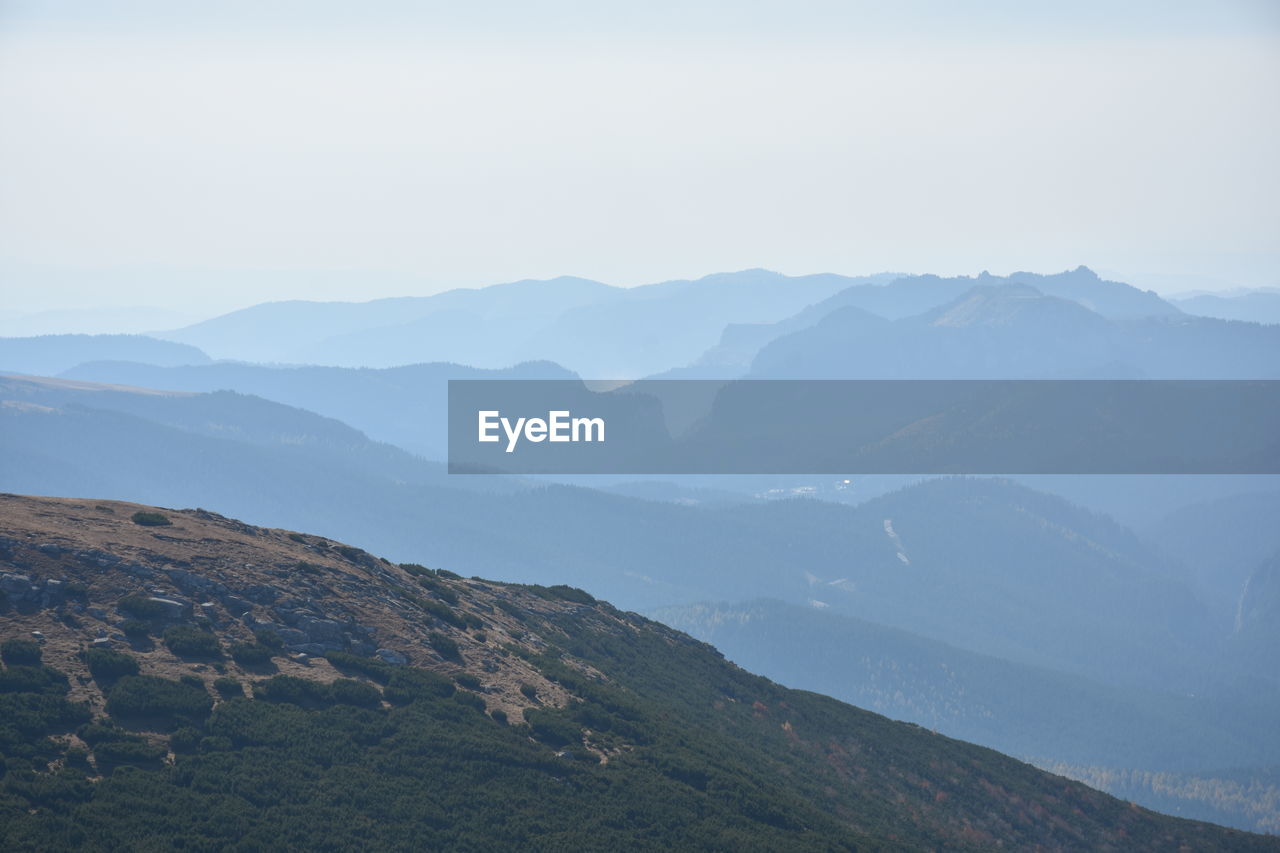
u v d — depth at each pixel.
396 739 133.00
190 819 109.44
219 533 160.00
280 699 132.00
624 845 127.81
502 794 130.12
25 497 154.12
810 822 153.88
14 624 124.88
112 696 119.62
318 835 113.94
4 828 99.75
